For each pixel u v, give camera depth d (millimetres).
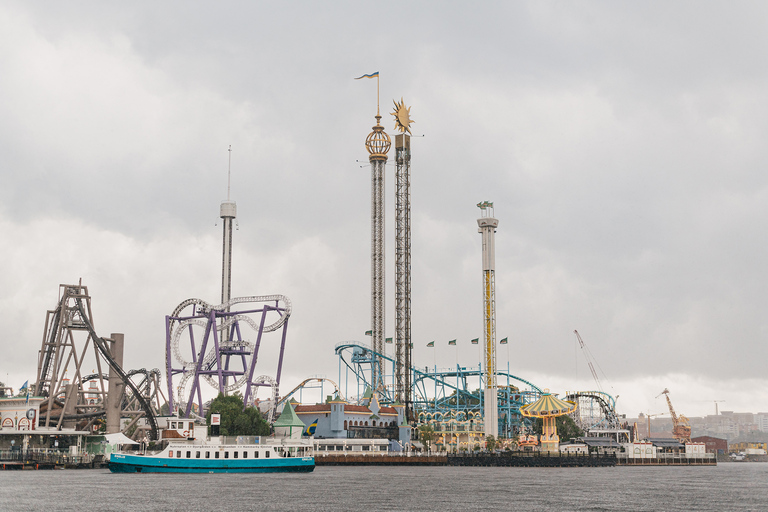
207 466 197875
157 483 168500
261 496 144500
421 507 132750
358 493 152875
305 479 186375
